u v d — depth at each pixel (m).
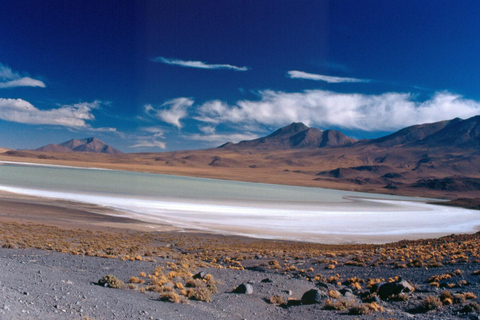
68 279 13.02
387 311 11.80
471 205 134.38
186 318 9.73
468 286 14.54
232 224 55.59
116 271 16.38
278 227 55.91
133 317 9.01
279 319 10.96
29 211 49.41
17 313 7.43
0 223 35.00
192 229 48.09
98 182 119.81
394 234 56.62
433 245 31.05
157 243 34.06
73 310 8.66
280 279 18.12
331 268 22.19
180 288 13.77
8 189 76.44
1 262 14.63
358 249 34.72
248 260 26.11
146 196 88.19
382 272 19.56
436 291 14.10
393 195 199.38
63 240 28.55
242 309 11.75
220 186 158.75
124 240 33.22
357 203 120.50
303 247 37.59
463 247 26.11
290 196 132.50
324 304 12.61
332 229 57.75
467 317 10.71
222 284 15.94
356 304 12.64
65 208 56.22
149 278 15.13
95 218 49.69
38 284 10.81
